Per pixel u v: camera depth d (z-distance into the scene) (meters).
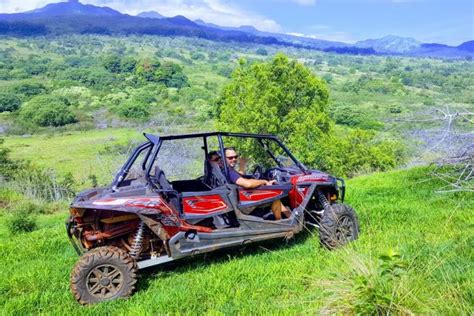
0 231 14.26
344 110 69.69
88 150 67.94
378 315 3.91
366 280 4.08
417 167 13.88
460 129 9.23
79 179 36.28
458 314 3.79
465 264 5.14
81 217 5.50
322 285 4.64
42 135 94.56
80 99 152.62
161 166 14.12
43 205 24.11
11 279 5.93
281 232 6.23
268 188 6.21
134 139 53.00
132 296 5.17
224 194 5.88
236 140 22.08
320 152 30.12
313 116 32.69
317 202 7.01
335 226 6.23
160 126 71.94
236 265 5.82
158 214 5.39
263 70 33.88
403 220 7.68
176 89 185.00
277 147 21.42
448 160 9.55
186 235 5.62
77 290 5.00
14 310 4.99
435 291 4.27
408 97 175.25
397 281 4.14
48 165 55.62
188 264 6.14
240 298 4.91
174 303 4.87
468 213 7.74
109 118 109.94
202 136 5.97
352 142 30.12
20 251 7.82
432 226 7.12
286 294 4.91
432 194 9.55
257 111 32.25
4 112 133.62
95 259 5.03
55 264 6.69
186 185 6.49
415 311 3.86
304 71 34.50
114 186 5.64
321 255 5.98
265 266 5.76
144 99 145.62
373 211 8.21
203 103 129.62
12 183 29.33
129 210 5.23
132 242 5.61
